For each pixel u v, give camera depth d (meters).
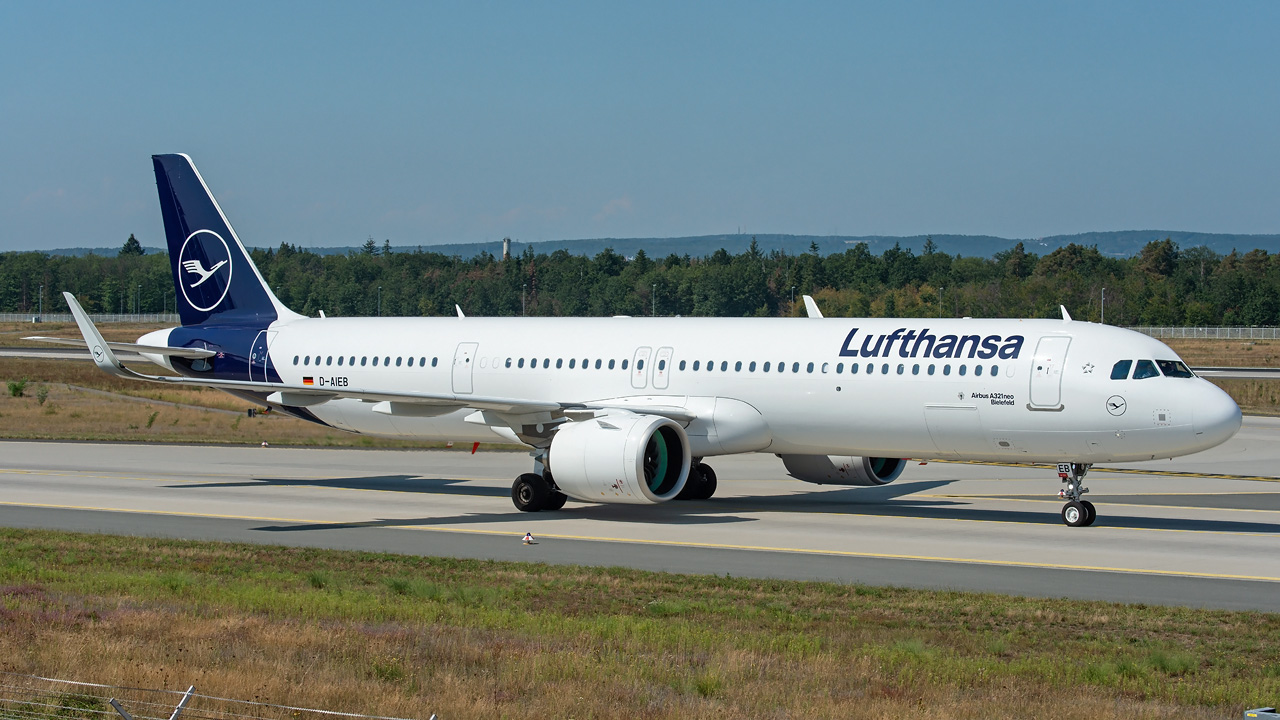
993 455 64.69
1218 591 46.78
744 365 69.25
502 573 49.59
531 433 70.75
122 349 85.25
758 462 98.25
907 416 64.94
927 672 33.09
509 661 33.47
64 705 28.83
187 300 88.94
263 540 58.44
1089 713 29.19
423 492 78.88
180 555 53.34
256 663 32.84
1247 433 125.81
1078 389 60.78
